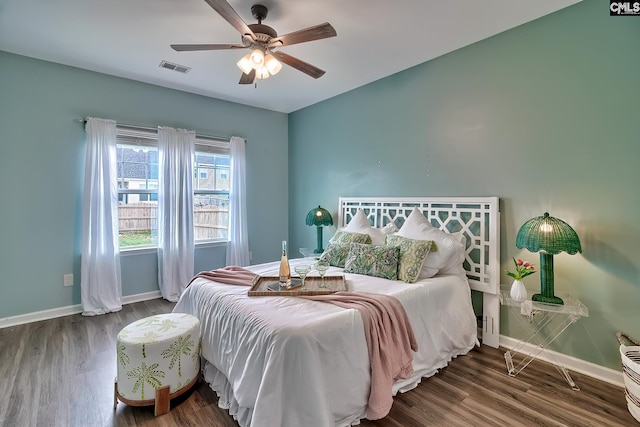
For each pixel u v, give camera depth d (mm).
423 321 2285
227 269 2830
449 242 2668
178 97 4105
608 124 2201
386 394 1808
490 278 2744
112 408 1925
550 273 2217
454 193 3072
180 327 2047
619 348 2121
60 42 2869
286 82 3842
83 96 3457
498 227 2730
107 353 2592
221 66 3379
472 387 2141
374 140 3834
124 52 3062
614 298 2195
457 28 2635
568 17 2354
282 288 2266
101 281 3488
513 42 2641
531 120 2559
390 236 3016
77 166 3447
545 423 1793
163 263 3918
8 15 2434
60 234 3373
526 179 2596
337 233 3469
